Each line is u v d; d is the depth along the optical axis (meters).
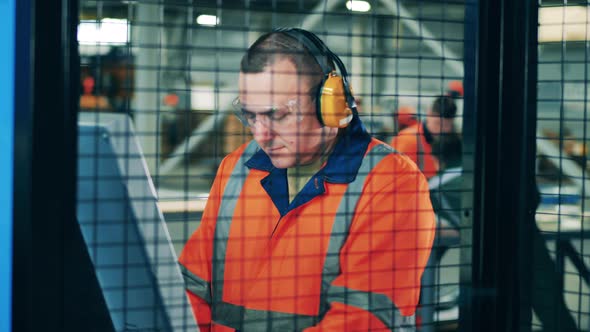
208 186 2.10
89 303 1.58
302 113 1.86
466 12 1.80
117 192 1.62
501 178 1.82
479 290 1.83
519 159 1.81
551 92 1.83
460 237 1.86
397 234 1.90
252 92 1.79
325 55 1.84
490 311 1.84
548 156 1.84
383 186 1.89
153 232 1.66
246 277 1.96
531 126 1.82
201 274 2.01
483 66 1.79
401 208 1.90
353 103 1.85
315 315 1.89
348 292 1.88
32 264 1.45
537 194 1.84
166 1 1.68
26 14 1.41
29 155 1.42
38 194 1.45
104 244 1.58
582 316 1.89
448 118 1.86
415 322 1.90
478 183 1.81
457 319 1.87
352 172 1.90
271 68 1.82
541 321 1.88
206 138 1.95
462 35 1.82
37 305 1.47
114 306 1.61
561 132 1.84
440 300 1.96
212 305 2.00
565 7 1.82
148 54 1.75
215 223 2.02
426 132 1.91
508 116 1.81
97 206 1.60
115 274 1.62
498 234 1.82
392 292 1.90
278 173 1.96
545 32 1.82
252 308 1.94
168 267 1.68
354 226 1.88
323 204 1.89
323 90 1.80
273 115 1.87
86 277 1.58
